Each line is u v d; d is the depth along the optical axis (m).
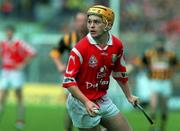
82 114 16.02
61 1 67.44
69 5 66.75
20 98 34.72
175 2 65.44
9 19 65.44
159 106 35.66
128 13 62.12
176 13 64.56
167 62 34.94
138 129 34.31
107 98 16.28
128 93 16.75
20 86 34.88
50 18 65.88
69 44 25.03
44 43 52.06
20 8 66.69
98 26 15.21
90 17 15.28
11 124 36.09
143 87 47.47
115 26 46.53
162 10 64.50
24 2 67.00
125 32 59.66
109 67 15.84
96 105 15.61
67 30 61.66
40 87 51.22
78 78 15.66
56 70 51.50
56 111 44.94
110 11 15.39
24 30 63.19
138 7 63.50
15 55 35.00
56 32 62.88
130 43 51.09
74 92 15.16
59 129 33.84
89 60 15.39
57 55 25.48
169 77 35.00
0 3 66.31
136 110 45.94
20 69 35.00
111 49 15.65
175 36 59.53
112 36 15.84
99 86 15.95
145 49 50.91
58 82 51.41
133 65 35.22
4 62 35.09
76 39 24.59
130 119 39.81
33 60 51.59
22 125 33.88
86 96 15.87
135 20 62.09
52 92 51.09
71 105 16.19
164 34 61.25
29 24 64.62
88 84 15.74
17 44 35.09
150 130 32.03
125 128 16.33
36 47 52.03
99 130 16.47
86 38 15.42
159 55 34.88
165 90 34.78
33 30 63.41
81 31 21.78
